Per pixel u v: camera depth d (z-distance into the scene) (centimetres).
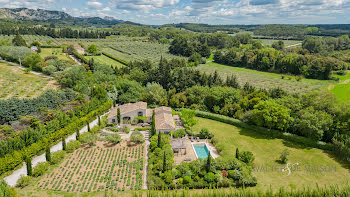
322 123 5481
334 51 16125
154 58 15938
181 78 9400
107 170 4581
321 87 9800
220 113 7738
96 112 7275
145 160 5006
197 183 4056
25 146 4938
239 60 15538
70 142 5403
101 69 10806
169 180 4050
